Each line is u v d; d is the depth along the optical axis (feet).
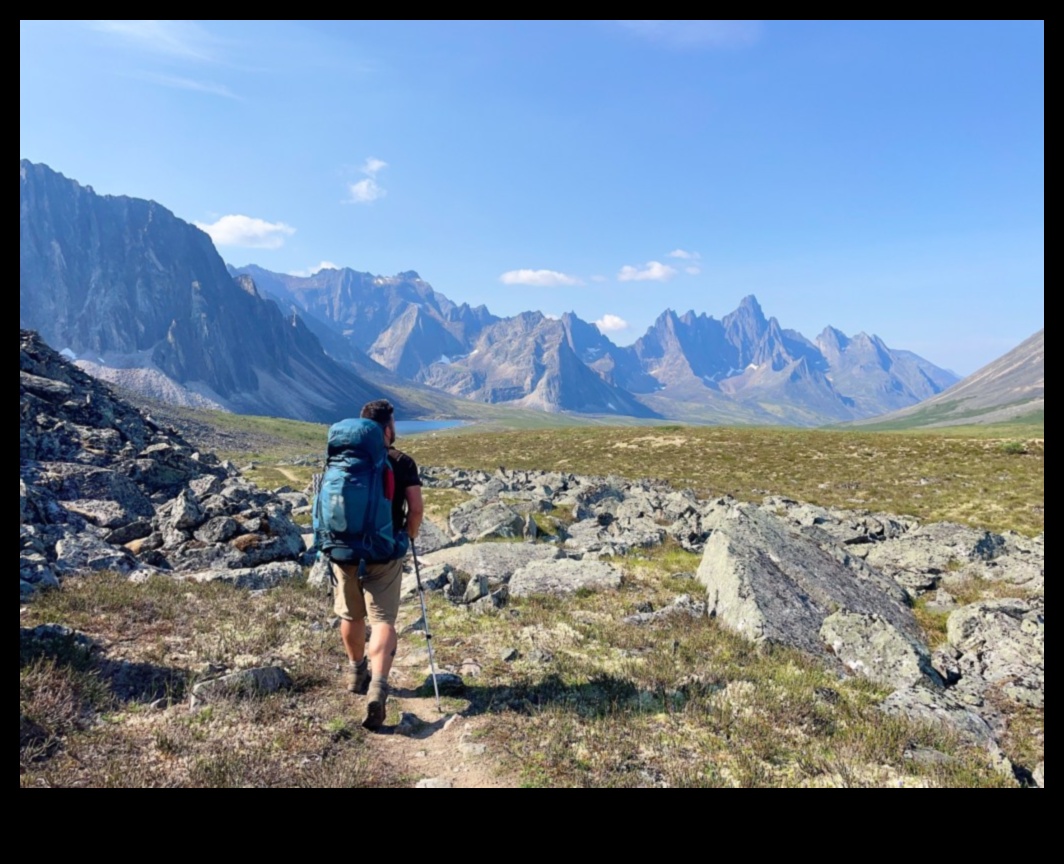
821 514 105.09
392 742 21.15
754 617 37.29
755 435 333.21
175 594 35.22
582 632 36.58
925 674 32.89
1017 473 195.72
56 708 19.03
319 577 43.37
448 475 212.23
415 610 40.50
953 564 66.54
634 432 373.61
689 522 81.15
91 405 92.17
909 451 248.93
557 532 83.41
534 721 22.80
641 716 23.88
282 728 20.59
